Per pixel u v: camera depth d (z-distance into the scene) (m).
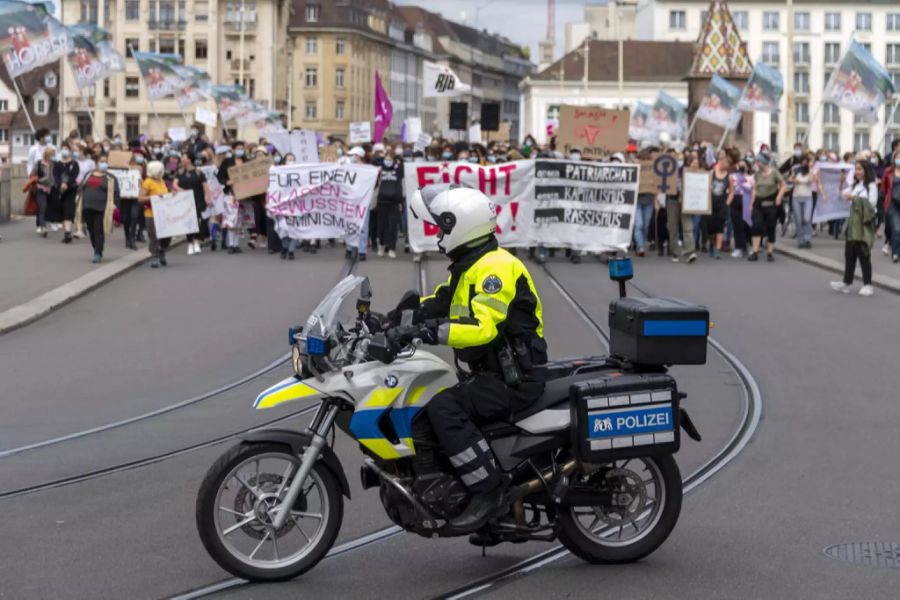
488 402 6.62
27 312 17.25
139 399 12.27
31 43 30.42
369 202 25.31
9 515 8.11
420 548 7.36
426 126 175.88
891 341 15.23
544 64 167.38
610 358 7.14
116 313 17.81
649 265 24.98
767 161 26.11
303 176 25.25
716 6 58.38
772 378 12.88
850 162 34.09
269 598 6.46
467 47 187.62
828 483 8.77
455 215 6.60
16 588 6.61
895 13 125.06
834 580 6.71
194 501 8.40
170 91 43.59
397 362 6.57
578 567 6.98
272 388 6.48
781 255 27.59
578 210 25.84
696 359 6.81
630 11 135.00
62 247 26.55
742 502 8.27
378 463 6.62
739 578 6.75
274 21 118.12
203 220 28.25
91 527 7.79
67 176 27.38
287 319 17.19
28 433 10.77
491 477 6.55
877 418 10.98
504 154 32.84
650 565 6.99
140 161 29.56
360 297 6.67
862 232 19.84
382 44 153.88
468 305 6.57
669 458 7.03
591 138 29.30
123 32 116.50
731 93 38.59
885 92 32.38
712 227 26.64
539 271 23.75
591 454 6.64
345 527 7.77
